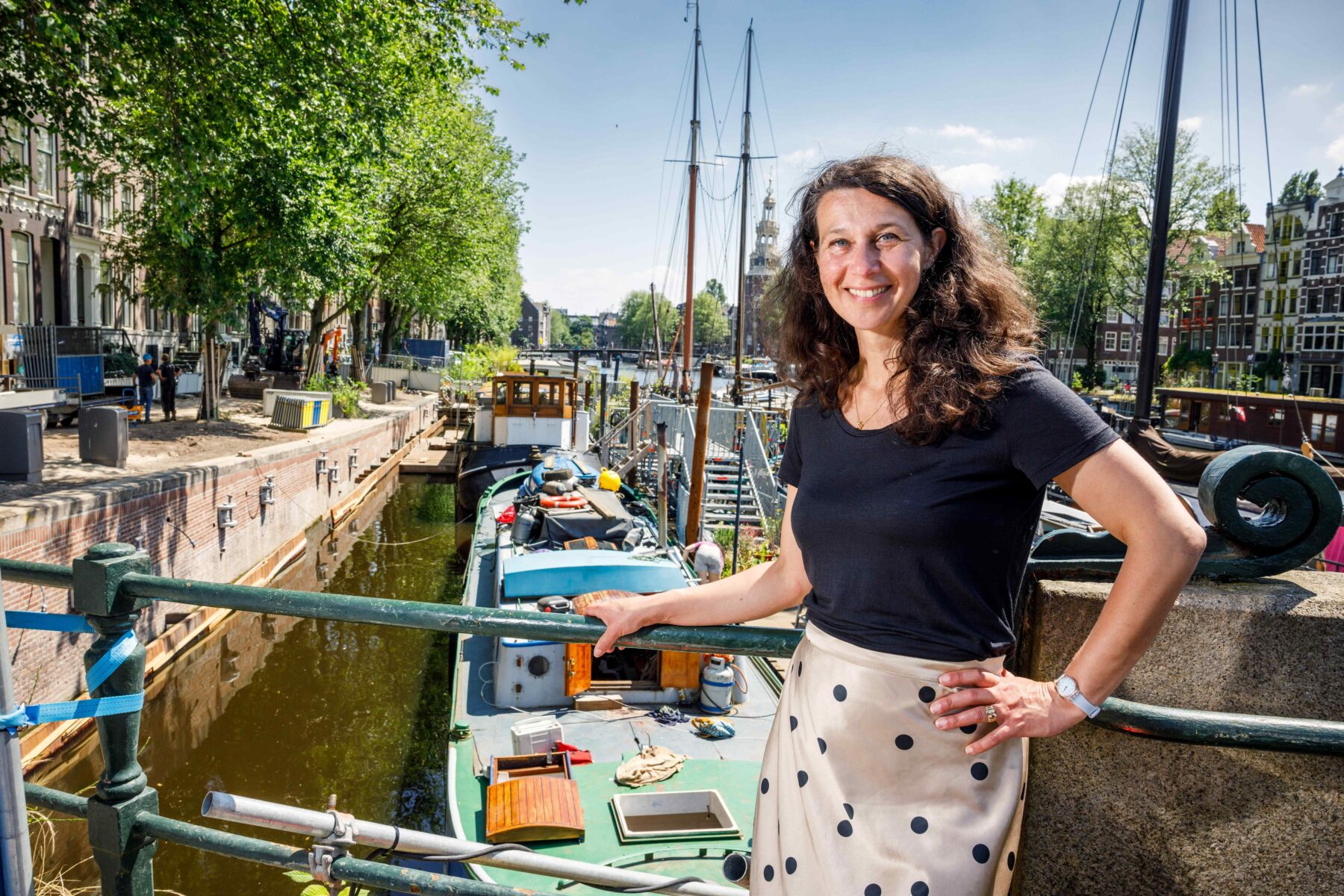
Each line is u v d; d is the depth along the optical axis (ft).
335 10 37.47
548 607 25.86
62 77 34.06
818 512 4.23
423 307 124.77
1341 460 74.23
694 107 110.22
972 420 3.80
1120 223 141.18
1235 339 172.86
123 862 5.65
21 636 27.89
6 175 35.42
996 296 4.05
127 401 74.43
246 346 119.55
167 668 38.63
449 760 21.61
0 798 4.66
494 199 125.08
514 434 73.92
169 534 39.63
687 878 5.72
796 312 4.73
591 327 615.16
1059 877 5.25
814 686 4.33
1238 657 4.85
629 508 49.26
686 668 24.93
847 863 4.09
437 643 46.44
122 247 66.08
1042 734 3.74
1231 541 5.05
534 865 5.70
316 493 65.67
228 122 37.73
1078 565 5.12
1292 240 160.15
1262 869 4.96
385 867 5.35
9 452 37.06
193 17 34.22
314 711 37.27
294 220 60.29
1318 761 4.86
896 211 4.15
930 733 4.00
